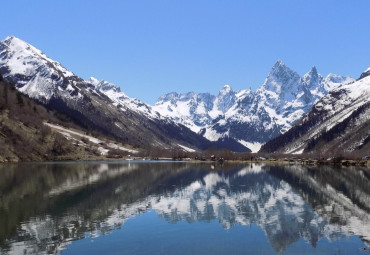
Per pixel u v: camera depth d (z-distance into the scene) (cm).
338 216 7269
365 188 11438
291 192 10600
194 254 4988
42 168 18462
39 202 8394
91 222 6594
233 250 5162
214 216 7262
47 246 5247
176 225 6494
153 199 9169
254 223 6694
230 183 12925
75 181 12594
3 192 9844
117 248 5191
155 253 5012
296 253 5038
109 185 11650
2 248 5134
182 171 18525
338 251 5112
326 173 17412
